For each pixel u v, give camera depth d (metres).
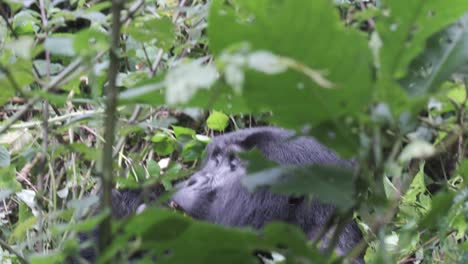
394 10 1.33
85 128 3.93
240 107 1.45
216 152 3.61
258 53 1.10
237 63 1.09
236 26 1.23
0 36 3.13
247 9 1.22
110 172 1.35
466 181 1.55
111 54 1.40
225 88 1.38
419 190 3.48
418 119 1.55
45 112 2.06
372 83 1.29
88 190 4.33
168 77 1.10
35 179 3.91
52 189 3.62
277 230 1.29
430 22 1.34
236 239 1.31
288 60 1.13
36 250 3.31
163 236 1.36
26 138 3.50
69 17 2.17
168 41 1.86
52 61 3.24
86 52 1.43
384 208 1.44
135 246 1.34
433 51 1.50
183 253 1.33
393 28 1.33
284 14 1.19
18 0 1.95
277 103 1.30
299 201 3.36
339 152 1.37
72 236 1.94
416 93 1.47
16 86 1.44
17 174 3.64
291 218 3.38
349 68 1.24
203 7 2.71
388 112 1.30
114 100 1.38
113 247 1.25
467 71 1.47
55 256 1.38
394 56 1.32
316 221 3.35
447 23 1.35
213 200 3.43
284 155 3.44
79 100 1.69
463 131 1.55
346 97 1.28
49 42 1.50
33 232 3.50
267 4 1.21
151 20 1.83
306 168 1.39
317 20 1.20
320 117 1.32
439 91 1.44
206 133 4.81
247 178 1.40
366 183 1.43
